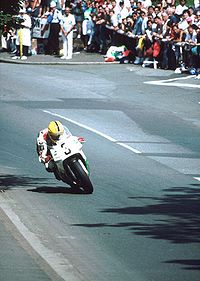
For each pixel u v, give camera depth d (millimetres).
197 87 85250
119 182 43031
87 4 115562
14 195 38312
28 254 26297
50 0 116312
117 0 108000
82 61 105375
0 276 23500
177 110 73375
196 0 102750
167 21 96125
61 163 39062
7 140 56781
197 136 61438
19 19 37469
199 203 37438
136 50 101500
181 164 50031
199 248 28594
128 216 34000
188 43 92062
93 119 67375
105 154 52906
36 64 105188
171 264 26391
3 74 93438
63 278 24172
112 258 27125
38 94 80562
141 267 26000
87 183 38906
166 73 93812
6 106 72938
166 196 39156
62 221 32781
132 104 75812
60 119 66750
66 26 107625
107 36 109938
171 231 31234
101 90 83812
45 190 40219
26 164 48625
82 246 28672
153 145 57156
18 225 31312
